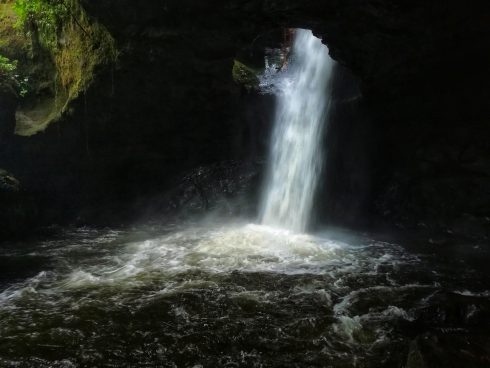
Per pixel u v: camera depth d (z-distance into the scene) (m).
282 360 6.05
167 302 7.76
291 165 13.95
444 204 12.34
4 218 11.95
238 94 14.20
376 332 6.67
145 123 13.38
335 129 14.37
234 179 14.69
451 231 12.00
